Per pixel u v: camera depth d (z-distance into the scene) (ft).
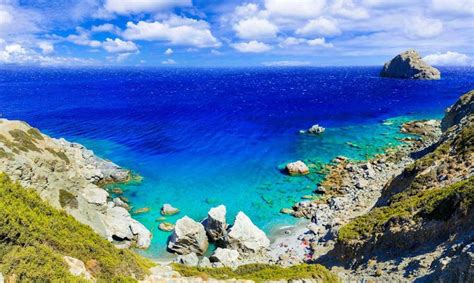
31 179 106.63
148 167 218.38
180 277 78.07
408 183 134.31
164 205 164.66
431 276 72.28
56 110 422.00
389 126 315.17
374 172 198.70
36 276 53.11
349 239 107.24
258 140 278.05
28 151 127.95
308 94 609.01
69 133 300.40
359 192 173.17
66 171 141.79
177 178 201.98
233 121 356.38
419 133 282.56
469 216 81.10
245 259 128.98
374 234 101.91
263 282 81.66
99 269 66.59
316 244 132.36
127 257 76.28
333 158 229.86
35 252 57.82
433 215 90.74
